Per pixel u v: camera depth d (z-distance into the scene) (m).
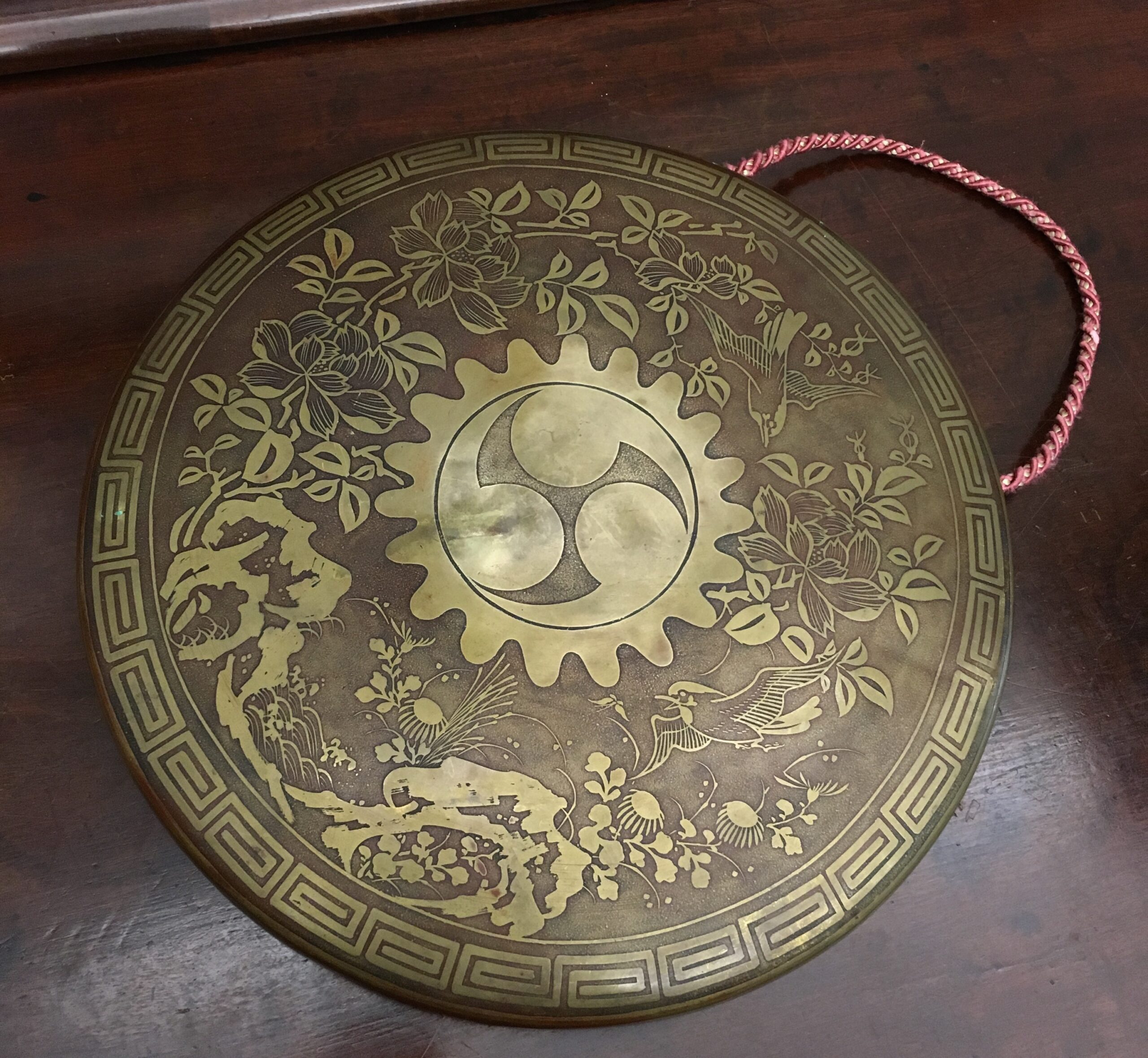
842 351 0.50
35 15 0.55
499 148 0.52
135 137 0.56
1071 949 0.49
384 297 0.49
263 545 0.45
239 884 0.43
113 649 0.44
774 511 0.48
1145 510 0.55
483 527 0.46
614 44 0.60
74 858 0.47
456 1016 0.43
